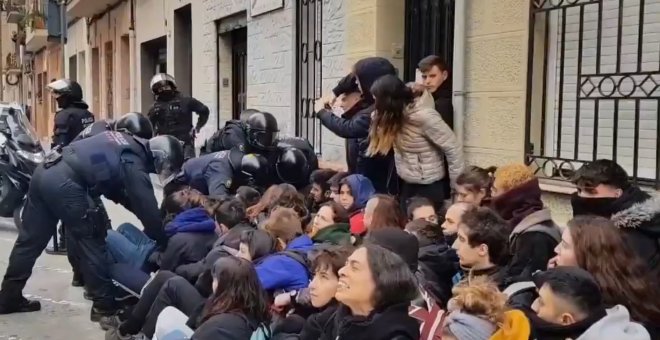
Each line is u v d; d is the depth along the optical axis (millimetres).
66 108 6992
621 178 2951
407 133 4285
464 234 3061
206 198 4707
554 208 4309
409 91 4289
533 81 4562
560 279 2359
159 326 3582
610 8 4113
